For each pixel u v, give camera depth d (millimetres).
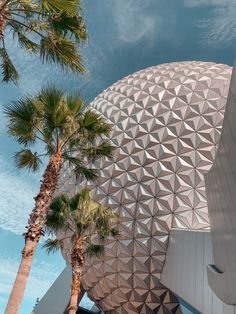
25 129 11367
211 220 15062
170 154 28406
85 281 31453
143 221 27688
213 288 16094
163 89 31812
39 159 12203
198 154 28062
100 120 12906
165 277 26531
